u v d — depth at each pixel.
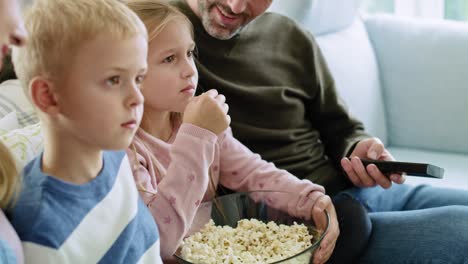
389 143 2.26
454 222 1.41
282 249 1.17
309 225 1.31
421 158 2.10
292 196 1.33
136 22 0.86
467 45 2.14
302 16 1.95
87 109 0.82
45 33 0.81
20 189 0.82
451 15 2.81
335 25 2.13
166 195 1.09
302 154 1.68
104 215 0.86
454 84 2.14
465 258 1.35
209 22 1.50
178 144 1.12
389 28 2.25
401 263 1.41
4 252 0.73
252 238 1.21
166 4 1.24
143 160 1.18
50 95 0.82
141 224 0.93
